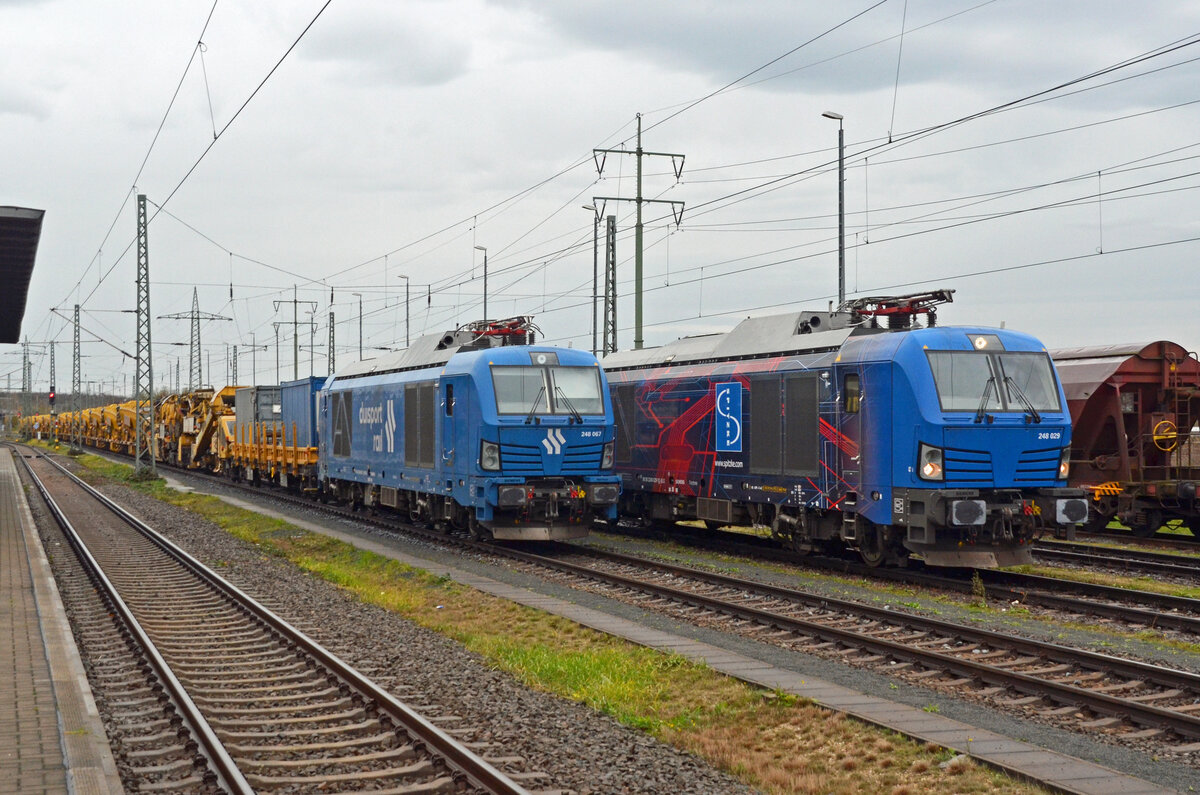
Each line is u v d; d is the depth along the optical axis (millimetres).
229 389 54719
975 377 17141
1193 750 8641
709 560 20875
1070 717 9648
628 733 9328
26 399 134000
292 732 9203
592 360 22875
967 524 16266
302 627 14281
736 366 21312
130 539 26391
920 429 16719
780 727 9461
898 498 17016
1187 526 25438
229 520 30938
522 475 21641
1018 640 12031
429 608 16156
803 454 19219
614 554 20828
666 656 12102
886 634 13320
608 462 22562
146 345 49875
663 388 23891
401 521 28891
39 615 14141
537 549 22828
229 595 16844
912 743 8766
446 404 23250
